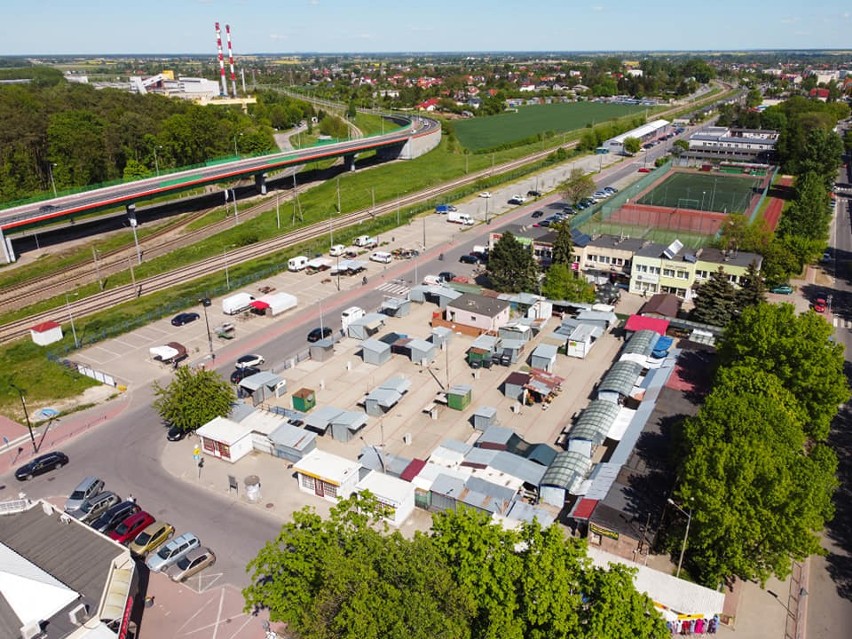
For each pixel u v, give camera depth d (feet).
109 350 330.13
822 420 224.33
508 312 354.13
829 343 237.04
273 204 651.25
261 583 175.83
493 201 634.84
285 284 420.77
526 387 275.39
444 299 377.30
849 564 188.55
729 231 432.66
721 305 336.49
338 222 573.74
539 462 227.20
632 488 203.92
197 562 186.70
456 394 271.49
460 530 150.82
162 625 168.66
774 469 169.27
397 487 210.38
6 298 410.31
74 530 184.85
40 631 146.00
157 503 217.36
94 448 249.34
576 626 130.11
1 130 622.95
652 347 308.60
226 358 320.09
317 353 317.42
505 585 136.87
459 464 226.58
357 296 399.44
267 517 210.59
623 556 189.67
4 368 311.88
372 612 124.47
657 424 238.07
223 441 237.66
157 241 531.09
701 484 172.24
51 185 645.10
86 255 491.31
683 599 165.17
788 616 169.68
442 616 127.03
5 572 155.84
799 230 467.93
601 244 429.38
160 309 375.86
